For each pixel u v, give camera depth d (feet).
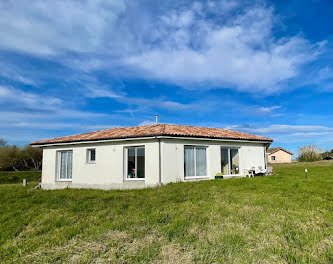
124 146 44.14
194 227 18.67
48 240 17.87
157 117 60.59
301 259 13.23
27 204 29.81
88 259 14.21
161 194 31.71
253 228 18.21
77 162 48.19
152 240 16.47
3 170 145.79
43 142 50.85
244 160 52.06
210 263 13.16
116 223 20.38
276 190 31.83
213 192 31.37
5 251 16.46
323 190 31.17
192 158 45.37
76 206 27.27
